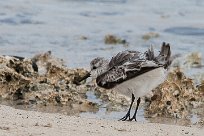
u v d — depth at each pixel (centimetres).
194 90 1606
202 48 2250
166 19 2764
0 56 1709
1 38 2302
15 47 2167
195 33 2522
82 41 2331
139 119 1399
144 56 1251
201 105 1541
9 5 2903
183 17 2802
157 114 1446
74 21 2683
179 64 1972
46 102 1522
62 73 1689
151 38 2425
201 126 1333
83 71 1709
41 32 2450
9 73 1602
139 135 1103
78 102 1530
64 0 3111
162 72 1234
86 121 1194
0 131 1044
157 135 1115
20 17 2686
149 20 2747
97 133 1089
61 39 2348
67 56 2072
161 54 1245
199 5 3058
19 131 1053
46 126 1111
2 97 1555
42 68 1797
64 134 1058
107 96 1595
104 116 1412
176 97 1496
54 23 2627
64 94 1545
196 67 1964
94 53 2142
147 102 1559
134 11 2917
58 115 1237
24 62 1716
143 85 1259
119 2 3108
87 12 2875
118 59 1291
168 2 3128
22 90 1575
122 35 2461
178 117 1430
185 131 1166
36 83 1603
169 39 2412
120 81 1264
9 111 1229
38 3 3009
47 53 1920
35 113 1235
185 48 2242
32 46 2202
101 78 1302
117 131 1124
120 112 1465
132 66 1239
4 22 2584
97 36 2434
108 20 2736
